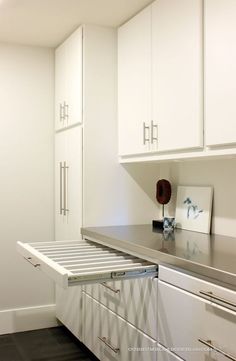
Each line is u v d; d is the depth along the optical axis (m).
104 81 2.99
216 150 2.04
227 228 2.51
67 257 2.30
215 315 1.58
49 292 3.51
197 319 1.68
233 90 1.89
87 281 1.79
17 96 3.39
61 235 3.35
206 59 2.07
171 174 3.07
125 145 2.90
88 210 2.96
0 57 3.33
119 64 2.97
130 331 2.18
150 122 2.57
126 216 3.08
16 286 3.40
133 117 2.78
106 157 3.00
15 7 2.62
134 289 2.15
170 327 1.86
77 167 3.02
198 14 2.11
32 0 2.52
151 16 2.54
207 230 2.62
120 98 2.97
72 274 1.77
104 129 2.99
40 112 3.47
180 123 2.27
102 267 1.98
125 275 1.89
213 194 2.62
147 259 2.09
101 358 2.53
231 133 1.90
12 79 3.38
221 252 1.99
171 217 2.96
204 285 1.65
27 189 3.44
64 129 3.29
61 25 2.95
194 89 2.15
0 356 2.91
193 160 2.67
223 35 1.95
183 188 2.90
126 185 3.08
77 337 2.95
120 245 2.37
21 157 3.42
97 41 2.96
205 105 2.09
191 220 2.77
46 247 2.62
